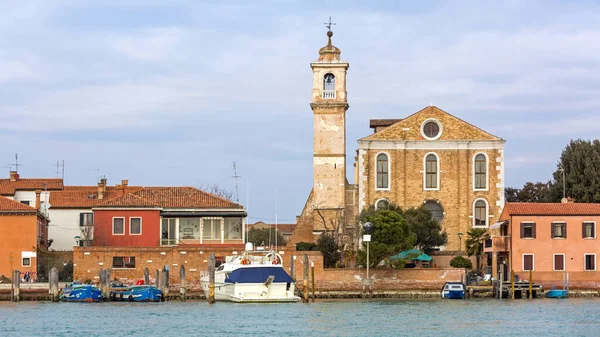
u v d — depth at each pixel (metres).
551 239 104.50
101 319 78.75
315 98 119.81
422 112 117.81
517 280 102.75
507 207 106.62
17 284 93.94
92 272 101.69
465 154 117.00
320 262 102.00
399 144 117.19
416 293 100.88
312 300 94.56
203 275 97.69
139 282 100.31
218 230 111.44
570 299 98.75
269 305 89.25
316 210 118.56
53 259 108.56
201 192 114.62
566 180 130.38
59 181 133.88
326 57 120.56
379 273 101.62
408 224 104.31
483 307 89.06
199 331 71.94
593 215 104.56
